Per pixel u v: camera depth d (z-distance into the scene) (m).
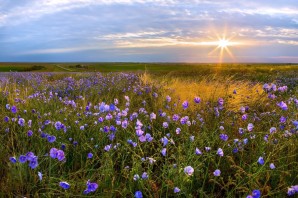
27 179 0.85
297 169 0.90
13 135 1.17
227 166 0.97
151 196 0.79
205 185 0.90
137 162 0.90
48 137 0.92
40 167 0.90
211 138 1.15
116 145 1.05
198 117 1.38
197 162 0.91
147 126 1.29
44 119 1.33
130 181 0.83
